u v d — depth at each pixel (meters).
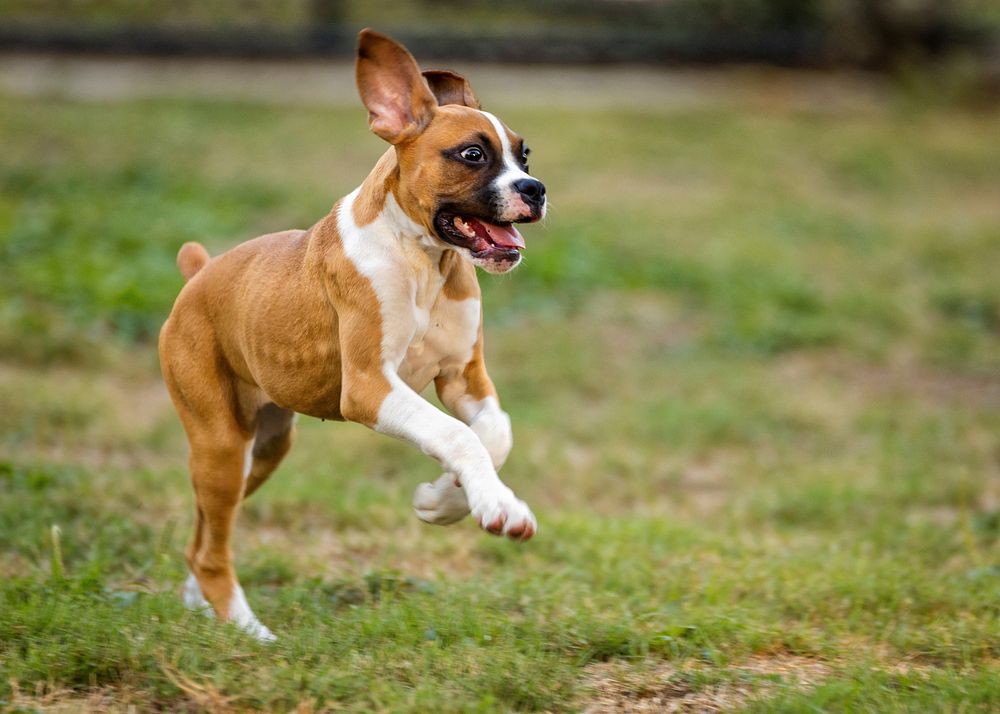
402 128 6.32
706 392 14.40
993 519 10.12
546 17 36.09
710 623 7.01
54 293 15.24
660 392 14.38
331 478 10.70
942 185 25.92
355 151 24.09
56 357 13.69
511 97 29.02
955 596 7.76
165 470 10.45
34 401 11.89
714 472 12.16
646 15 35.47
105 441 11.36
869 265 20.25
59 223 18.22
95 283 15.62
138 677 6.05
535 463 11.70
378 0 36.09
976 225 23.17
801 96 31.20
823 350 16.34
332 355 6.59
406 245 6.39
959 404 14.48
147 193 20.48
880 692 6.03
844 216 23.19
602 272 18.36
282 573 8.26
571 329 16.25
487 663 6.16
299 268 6.70
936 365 16.06
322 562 8.56
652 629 6.93
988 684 6.05
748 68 32.91
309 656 6.25
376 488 10.59
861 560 8.56
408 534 9.45
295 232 7.05
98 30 30.44
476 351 6.70
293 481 10.38
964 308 18.31
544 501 11.05
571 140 25.88
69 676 6.07
